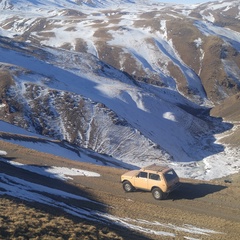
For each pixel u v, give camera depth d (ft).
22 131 191.62
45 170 85.71
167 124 271.49
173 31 588.09
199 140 267.59
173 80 467.93
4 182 65.67
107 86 302.04
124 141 219.20
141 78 454.81
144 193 67.92
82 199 63.93
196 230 52.26
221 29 626.23
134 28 637.30
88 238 40.24
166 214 58.08
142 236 48.11
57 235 39.11
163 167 67.82
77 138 216.54
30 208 48.44
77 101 243.19
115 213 57.82
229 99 360.89
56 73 304.50
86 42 560.20
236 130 274.77
